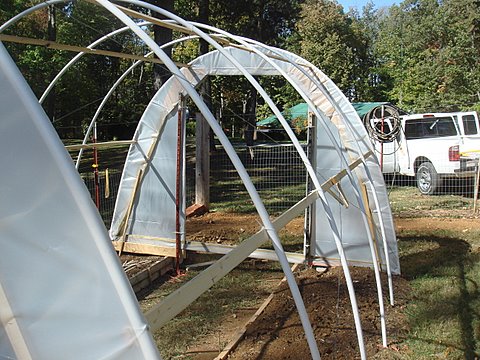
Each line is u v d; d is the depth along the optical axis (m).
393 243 6.19
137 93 32.31
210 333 4.79
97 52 4.56
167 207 7.21
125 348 1.65
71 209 1.68
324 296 5.50
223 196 12.95
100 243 1.64
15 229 1.78
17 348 1.83
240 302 5.61
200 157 10.85
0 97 1.75
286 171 16.62
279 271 6.75
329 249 6.70
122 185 7.42
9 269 1.81
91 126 6.88
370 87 35.84
